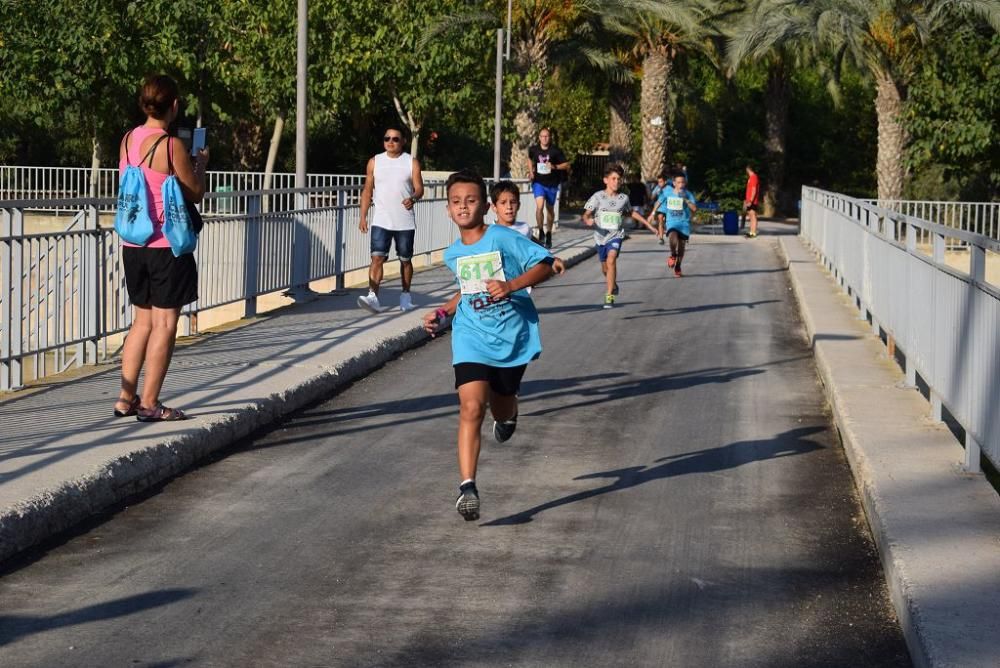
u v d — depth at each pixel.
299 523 7.16
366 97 38.88
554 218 37.22
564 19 42.38
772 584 6.17
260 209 15.40
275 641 5.34
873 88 56.50
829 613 5.77
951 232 8.45
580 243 30.73
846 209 20.05
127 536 6.84
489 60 39.44
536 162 26.67
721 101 63.81
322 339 13.30
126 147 8.87
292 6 37.25
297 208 16.80
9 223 10.25
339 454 8.91
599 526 7.18
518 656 5.20
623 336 15.32
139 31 38.06
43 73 37.69
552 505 7.64
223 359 11.86
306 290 17.28
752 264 27.31
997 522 6.60
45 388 10.34
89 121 39.66
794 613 5.76
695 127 59.69
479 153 56.66
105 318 11.81
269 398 9.95
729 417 10.47
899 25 37.50
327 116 40.69
